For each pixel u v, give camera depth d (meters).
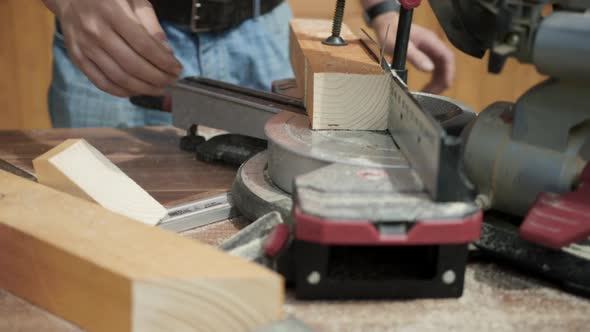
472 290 0.73
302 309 0.68
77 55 1.23
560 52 0.67
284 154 0.83
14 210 0.73
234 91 1.16
